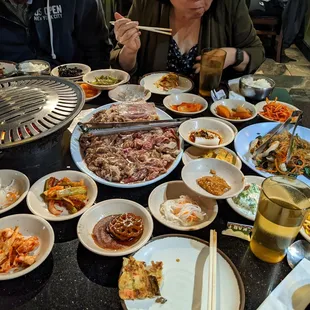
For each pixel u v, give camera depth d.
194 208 0.53
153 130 0.71
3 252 0.45
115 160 0.63
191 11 0.94
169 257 0.46
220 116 0.81
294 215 0.41
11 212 0.54
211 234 0.48
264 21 2.36
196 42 1.07
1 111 0.61
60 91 0.70
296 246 0.49
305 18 2.62
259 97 0.89
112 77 0.97
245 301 0.42
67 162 0.65
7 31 1.19
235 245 0.49
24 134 0.57
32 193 0.55
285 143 0.67
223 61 0.87
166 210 0.53
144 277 0.42
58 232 0.51
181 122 0.74
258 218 0.46
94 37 1.28
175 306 0.41
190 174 0.59
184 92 0.92
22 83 0.74
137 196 0.58
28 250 0.46
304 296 0.41
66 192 0.54
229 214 0.54
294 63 2.44
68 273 0.45
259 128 0.76
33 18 1.18
